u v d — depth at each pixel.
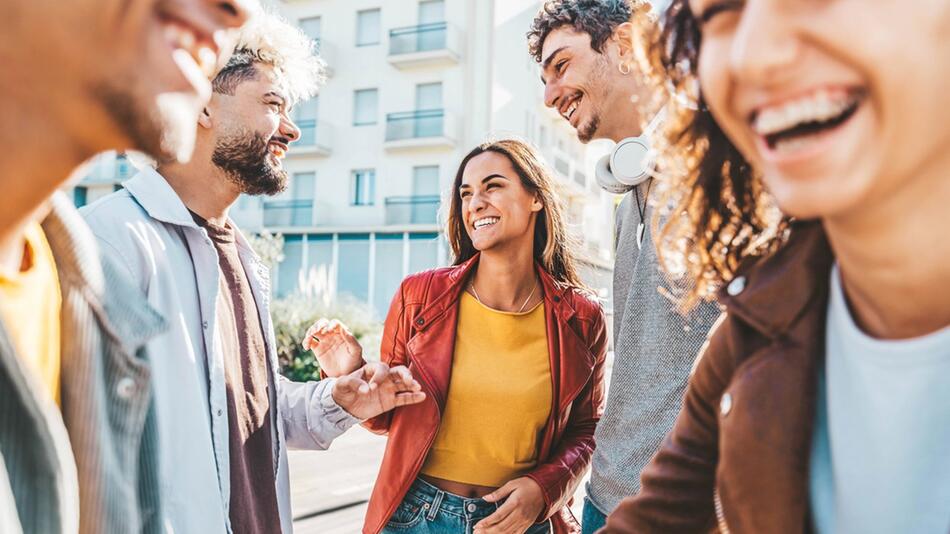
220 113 1.70
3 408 0.70
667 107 0.88
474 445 2.01
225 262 1.79
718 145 0.87
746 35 0.51
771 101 0.52
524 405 2.02
